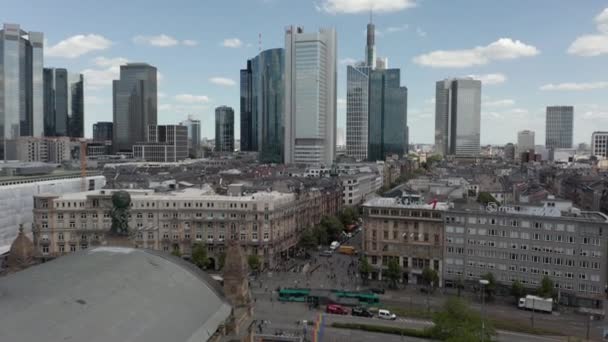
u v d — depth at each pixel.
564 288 177.00
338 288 191.00
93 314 59.75
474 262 191.38
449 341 115.38
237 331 79.25
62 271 69.62
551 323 155.88
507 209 195.38
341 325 148.00
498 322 153.25
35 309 56.88
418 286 196.50
